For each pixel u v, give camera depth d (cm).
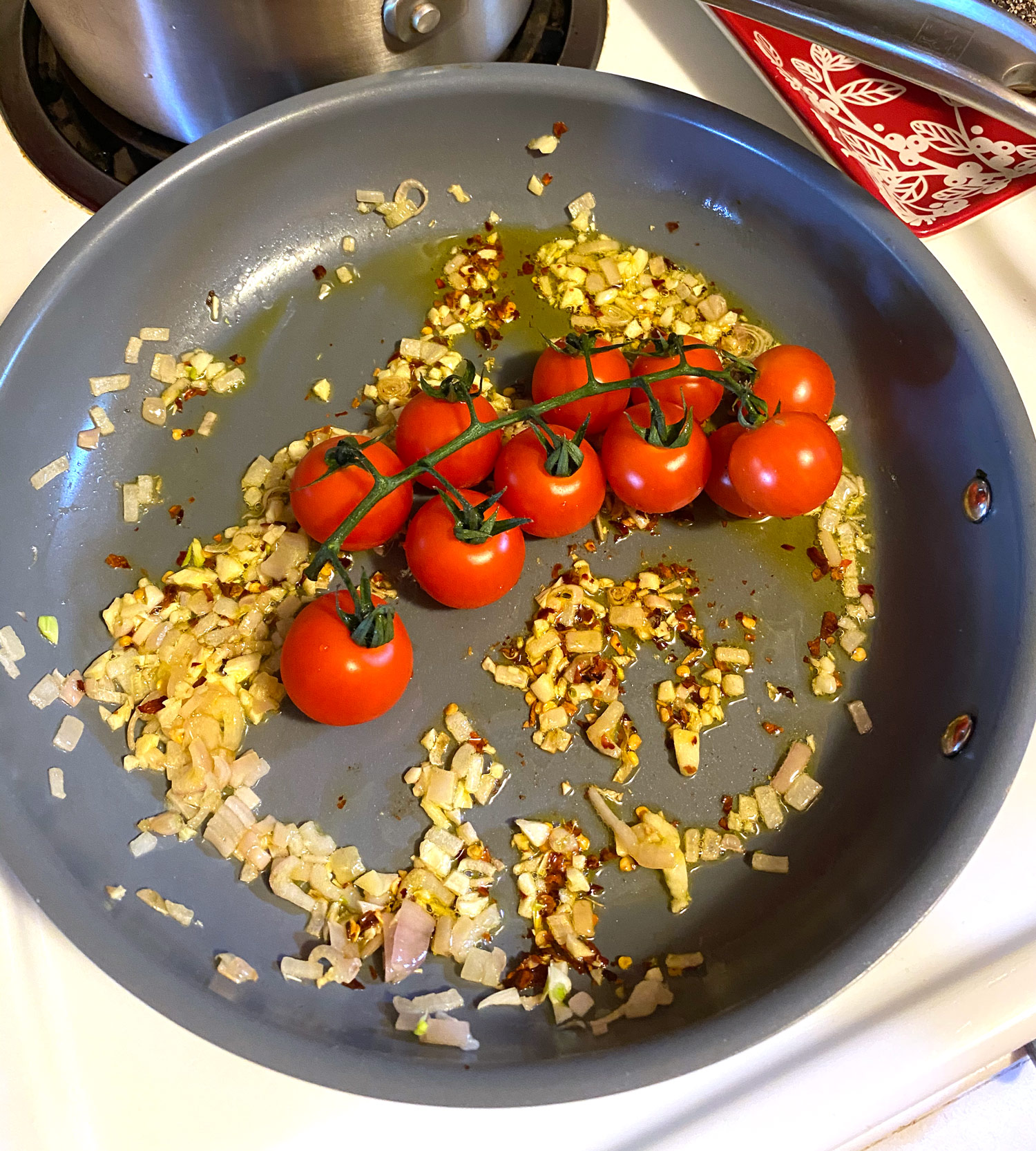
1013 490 27
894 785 28
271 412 32
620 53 35
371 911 27
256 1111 24
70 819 27
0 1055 24
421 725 29
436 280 33
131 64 30
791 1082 24
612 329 33
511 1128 24
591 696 29
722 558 30
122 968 23
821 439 28
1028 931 26
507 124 32
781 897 27
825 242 32
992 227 33
